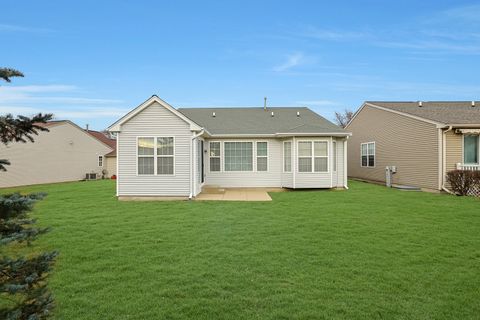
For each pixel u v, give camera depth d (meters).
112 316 3.70
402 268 5.15
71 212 9.98
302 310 3.83
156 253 5.92
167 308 3.88
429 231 7.45
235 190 15.96
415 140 16.30
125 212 9.95
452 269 5.12
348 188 16.75
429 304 3.98
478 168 14.35
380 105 19.89
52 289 4.38
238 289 4.39
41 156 26.38
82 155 31.62
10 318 2.08
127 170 12.78
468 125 14.18
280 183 16.58
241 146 16.69
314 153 15.70
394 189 16.28
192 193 12.64
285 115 19.66
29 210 2.26
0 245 2.01
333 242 6.58
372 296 4.19
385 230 7.54
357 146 22.83
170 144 12.73
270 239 6.81
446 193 14.43
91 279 4.73
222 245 6.40
